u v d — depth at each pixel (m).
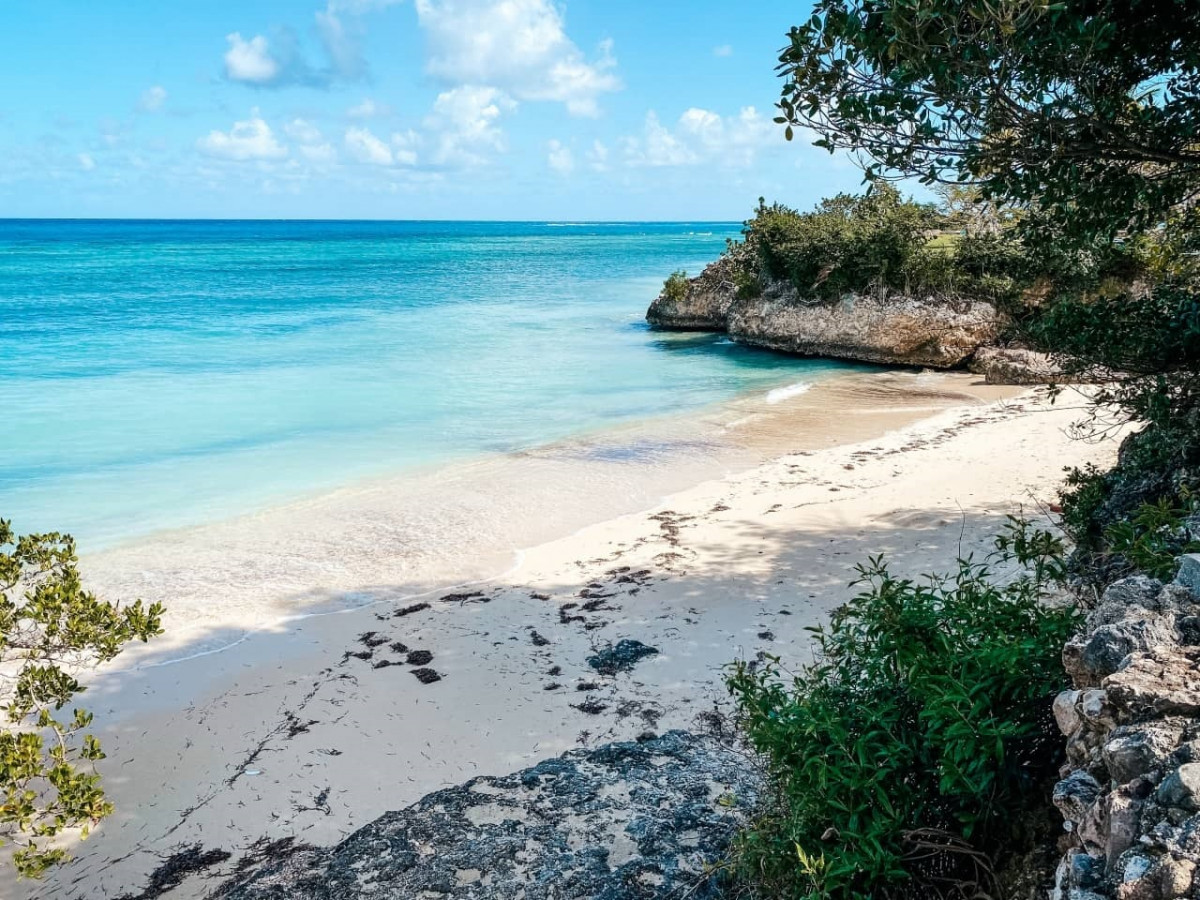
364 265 84.25
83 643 6.29
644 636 9.30
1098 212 6.90
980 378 27.11
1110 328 7.89
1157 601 4.01
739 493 14.67
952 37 5.55
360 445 18.45
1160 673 3.30
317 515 13.88
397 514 13.90
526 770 6.58
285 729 7.75
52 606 6.12
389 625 9.87
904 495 13.80
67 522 13.48
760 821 4.74
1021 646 4.05
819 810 4.10
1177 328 7.54
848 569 10.77
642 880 4.97
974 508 12.75
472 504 14.38
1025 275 28.19
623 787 6.17
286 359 29.45
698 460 17.08
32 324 37.34
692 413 21.78
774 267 33.94
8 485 15.38
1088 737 3.39
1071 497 8.98
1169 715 3.09
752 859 4.55
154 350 30.89
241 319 40.22
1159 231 10.91
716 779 6.23
